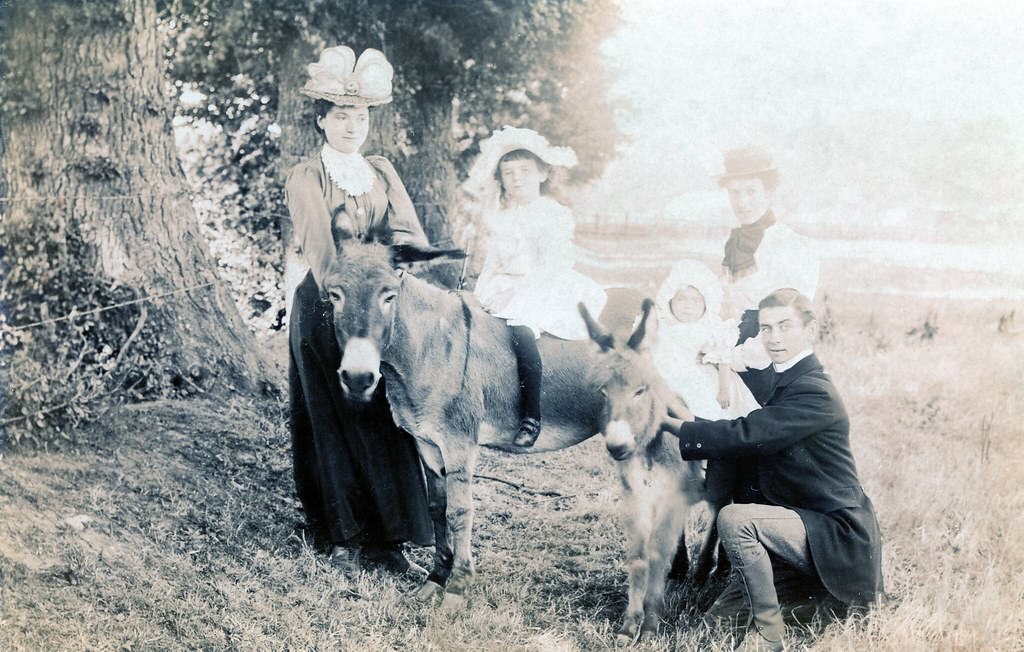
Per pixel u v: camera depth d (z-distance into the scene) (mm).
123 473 5055
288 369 5160
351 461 4879
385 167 5023
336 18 5504
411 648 4492
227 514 4957
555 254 4836
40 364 5289
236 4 5508
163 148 5613
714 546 4598
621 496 4668
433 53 5551
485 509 5008
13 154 5566
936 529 4871
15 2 5598
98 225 5496
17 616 4465
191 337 5445
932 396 5027
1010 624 4531
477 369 4621
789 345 4445
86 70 5551
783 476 4375
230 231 5555
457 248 4703
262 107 5590
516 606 4699
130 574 4664
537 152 4895
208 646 4469
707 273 4762
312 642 4504
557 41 5469
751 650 4246
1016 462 4938
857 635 4316
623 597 4738
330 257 4793
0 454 5121
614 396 4574
